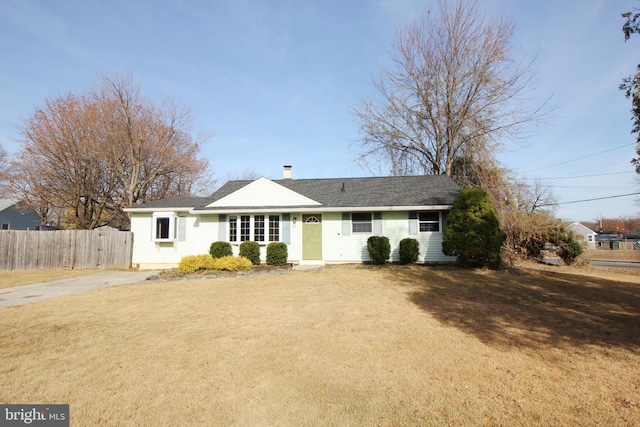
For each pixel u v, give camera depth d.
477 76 21.62
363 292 9.24
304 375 4.21
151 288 10.39
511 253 16.55
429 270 12.97
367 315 6.98
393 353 4.89
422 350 5.00
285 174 20.17
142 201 28.22
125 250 17.02
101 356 4.85
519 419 3.20
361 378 4.12
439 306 7.66
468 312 7.15
